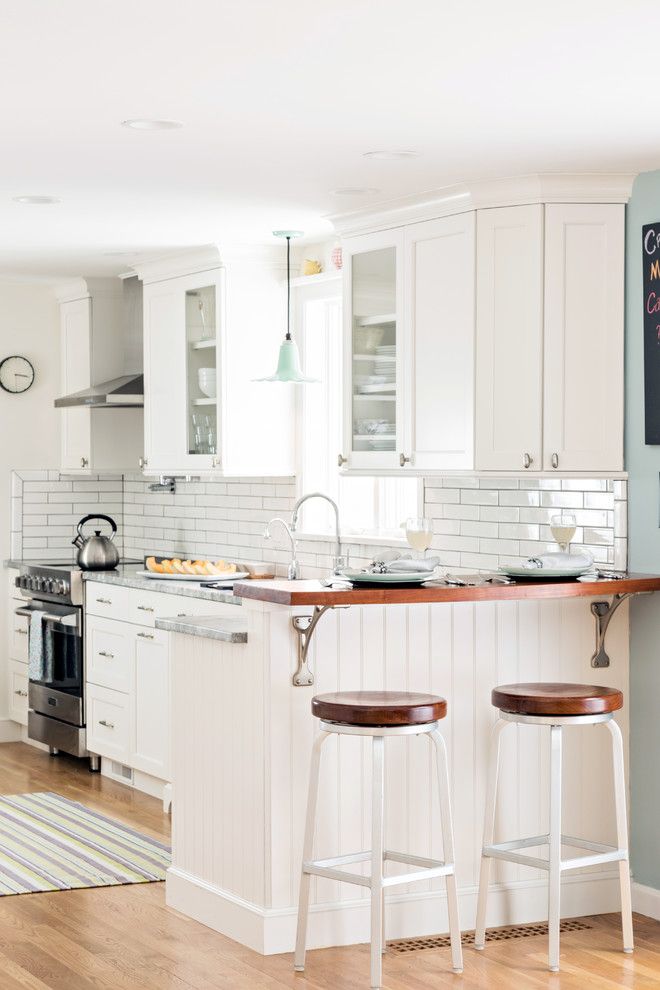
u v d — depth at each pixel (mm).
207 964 4258
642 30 3270
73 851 5625
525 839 4523
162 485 7844
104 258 6926
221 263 6492
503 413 4977
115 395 7188
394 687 4523
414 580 4371
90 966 4246
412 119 4109
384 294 5527
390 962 4293
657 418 4738
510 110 4004
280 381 6008
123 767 6961
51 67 3588
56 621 7391
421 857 4504
